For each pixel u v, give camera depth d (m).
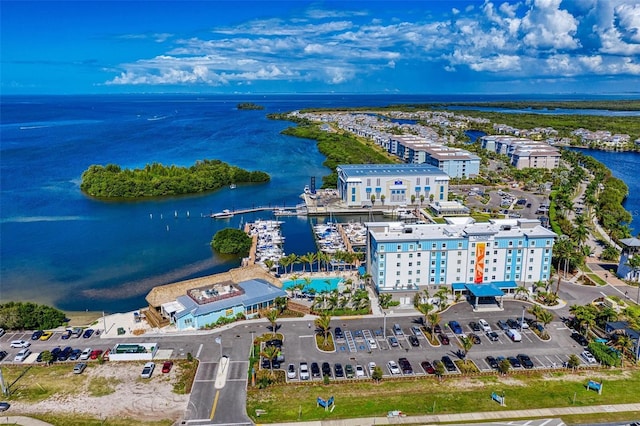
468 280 182.38
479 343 148.38
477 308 171.25
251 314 165.88
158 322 158.62
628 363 139.12
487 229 182.50
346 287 190.38
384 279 179.00
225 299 166.62
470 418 114.00
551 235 180.25
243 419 113.94
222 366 136.00
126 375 132.50
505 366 130.75
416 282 180.62
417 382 128.88
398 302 171.62
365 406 118.25
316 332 155.38
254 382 127.81
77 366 134.75
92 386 127.31
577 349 146.12
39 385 127.88
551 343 149.25
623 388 126.25
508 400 120.75
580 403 119.75
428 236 180.88
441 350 144.50
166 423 112.62
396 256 177.50
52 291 197.88
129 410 117.25
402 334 153.38
